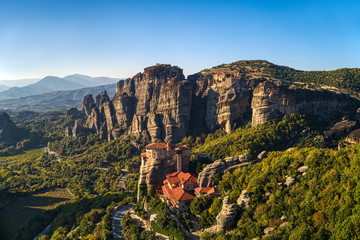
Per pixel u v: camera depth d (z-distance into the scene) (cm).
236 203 11744
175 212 13500
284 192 10919
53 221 18412
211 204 12525
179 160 16325
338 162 10956
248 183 12375
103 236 13200
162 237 12375
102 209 16925
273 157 13675
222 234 10400
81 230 15288
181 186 14450
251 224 10131
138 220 14888
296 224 9412
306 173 11231
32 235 17750
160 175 16512
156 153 16700
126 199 18300
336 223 8844
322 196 9869
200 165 16050
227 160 14738
